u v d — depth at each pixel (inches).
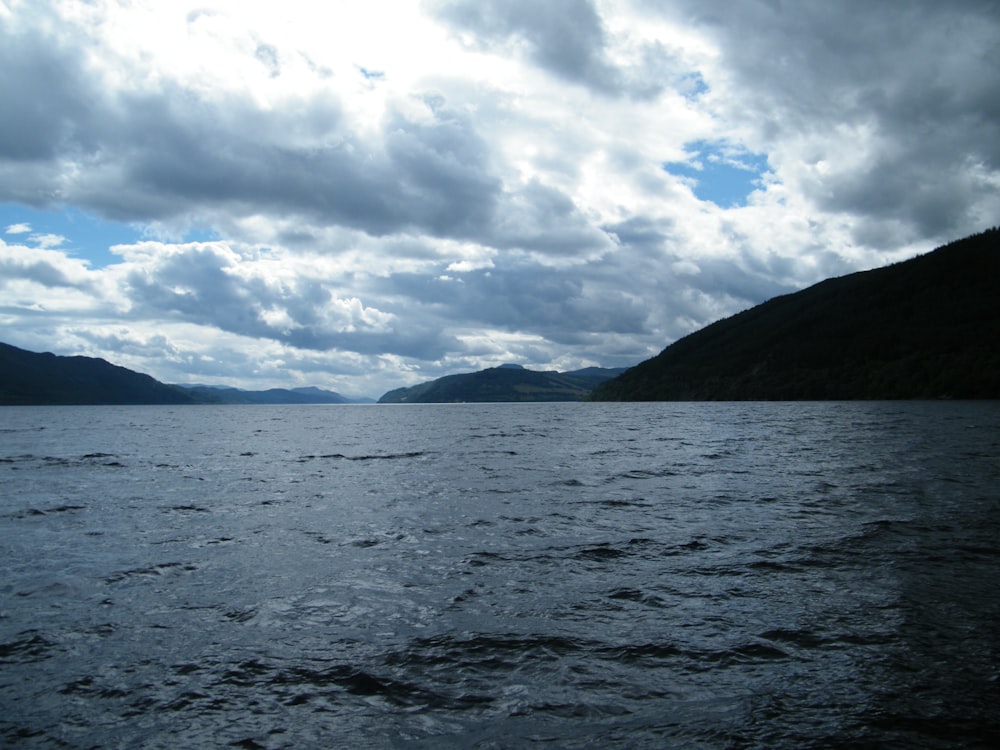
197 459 1321.4
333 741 222.2
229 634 323.3
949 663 271.6
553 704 245.6
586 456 1282.0
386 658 290.8
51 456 1405.0
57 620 345.1
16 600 379.6
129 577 426.6
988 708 233.6
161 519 634.8
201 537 549.6
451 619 341.1
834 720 227.9
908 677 259.8
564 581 407.5
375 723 234.1
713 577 409.4
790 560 443.8
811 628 315.6
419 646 304.3
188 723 235.0
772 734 219.9
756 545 490.0
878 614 331.9
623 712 238.5
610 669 275.9
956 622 318.0
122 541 535.5
